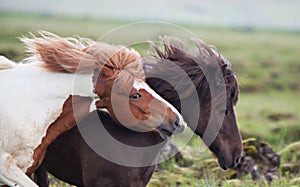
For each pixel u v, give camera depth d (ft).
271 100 128.98
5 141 34.81
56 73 35.83
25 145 35.06
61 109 35.73
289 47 261.44
